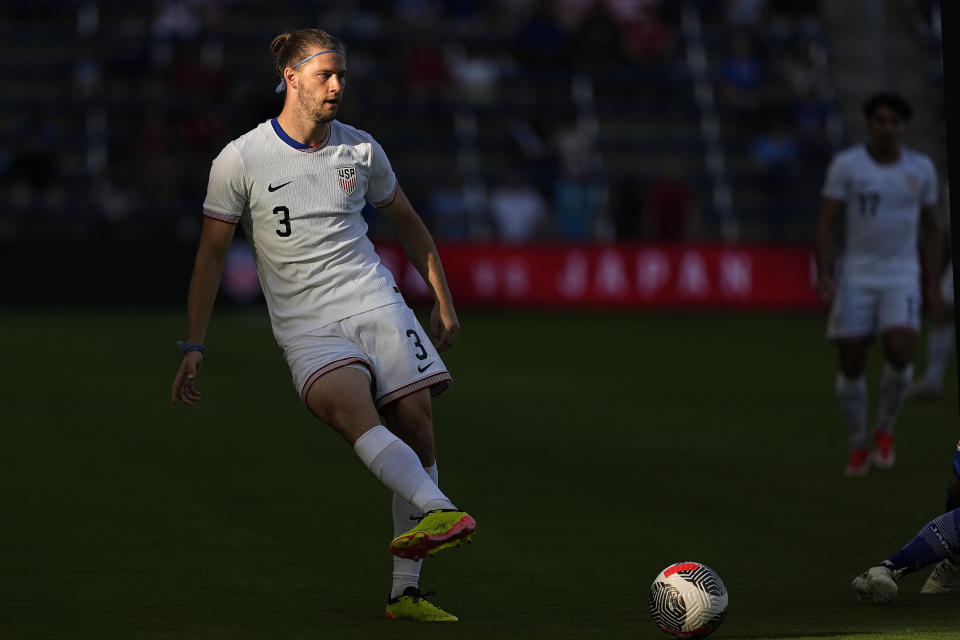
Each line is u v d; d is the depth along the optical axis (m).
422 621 18.27
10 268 76.38
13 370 51.41
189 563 22.22
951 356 58.66
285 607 19.12
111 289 77.06
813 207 91.06
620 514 26.91
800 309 81.12
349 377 17.69
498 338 64.81
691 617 16.61
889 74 99.81
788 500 28.52
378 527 25.50
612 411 42.62
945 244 78.06
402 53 94.81
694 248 80.62
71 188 85.12
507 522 26.06
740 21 100.62
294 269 18.20
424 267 19.39
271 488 29.70
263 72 91.06
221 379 49.22
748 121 94.88
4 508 27.12
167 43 92.62
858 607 18.95
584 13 96.56
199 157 83.81
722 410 43.12
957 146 18.41
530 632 17.58
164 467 32.31
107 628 17.73
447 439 37.06
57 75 91.31
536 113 93.25
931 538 18.53
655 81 95.69
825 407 43.97
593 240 83.06
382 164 18.70
